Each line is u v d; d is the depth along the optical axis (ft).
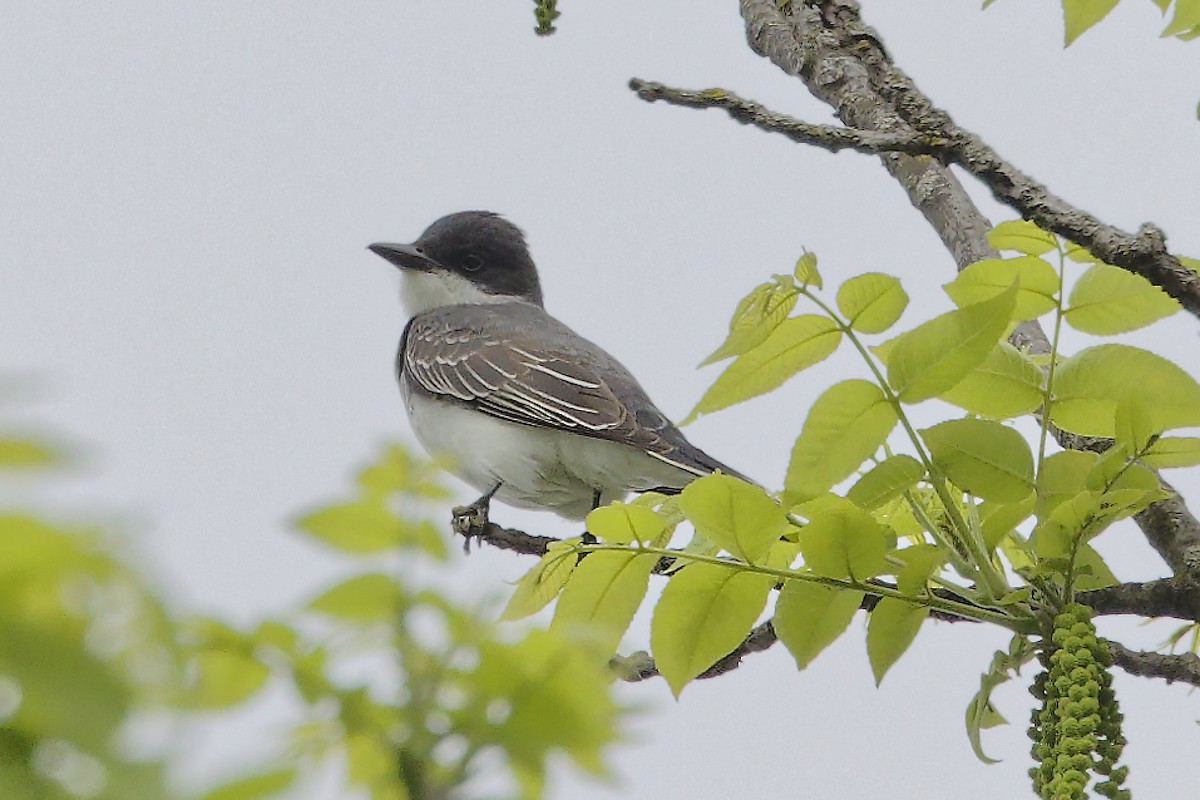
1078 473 18.34
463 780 5.85
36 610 4.12
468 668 6.01
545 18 23.06
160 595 4.26
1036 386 19.40
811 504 18.62
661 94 19.81
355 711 5.83
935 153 19.81
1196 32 22.49
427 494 6.42
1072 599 17.69
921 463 18.40
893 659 18.33
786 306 18.60
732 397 19.12
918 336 17.58
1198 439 18.63
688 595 18.01
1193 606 18.75
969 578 18.83
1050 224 19.38
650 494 20.61
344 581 6.17
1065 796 15.53
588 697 6.01
